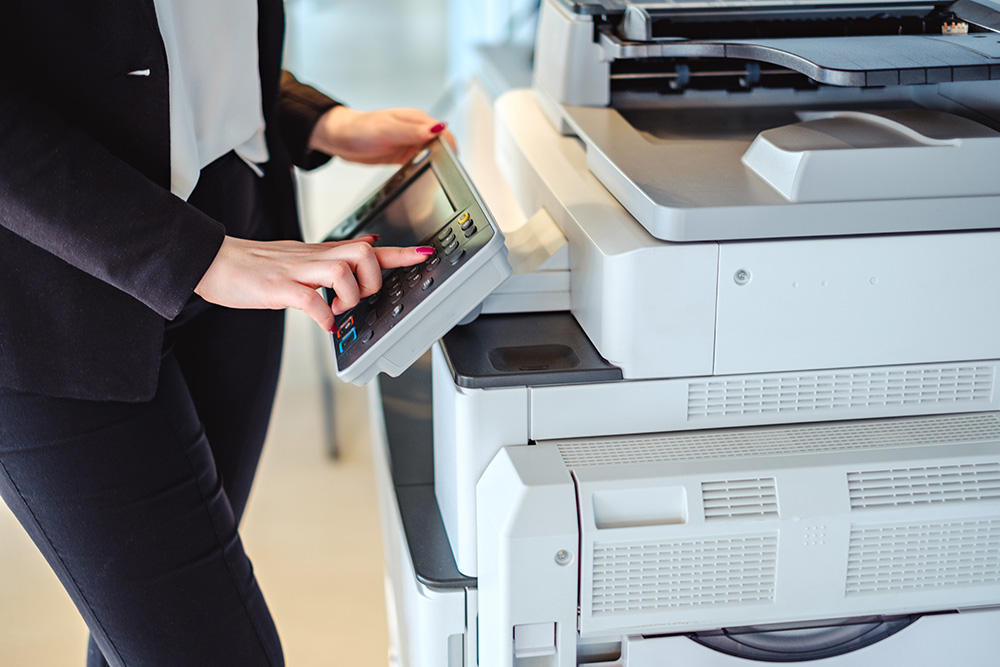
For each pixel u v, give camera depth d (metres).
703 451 0.72
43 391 0.70
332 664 1.37
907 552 0.72
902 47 0.75
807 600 0.72
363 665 1.37
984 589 0.74
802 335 0.74
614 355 0.72
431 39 7.20
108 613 0.76
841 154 0.69
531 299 0.83
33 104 0.65
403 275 0.74
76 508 0.74
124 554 0.75
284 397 2.27
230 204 0.87
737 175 0.76
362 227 0.97
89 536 0.74
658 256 0.69
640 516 0.69
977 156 0.70
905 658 0.78
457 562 0.78
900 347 0.75
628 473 0.69
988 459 0.72
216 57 0.80
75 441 0.73
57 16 0.66
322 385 1.92
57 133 0.65
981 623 0.77
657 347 0.72
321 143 1.10
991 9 0.83
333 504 1.81
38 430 0.72
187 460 0.79
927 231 0.73
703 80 1.04
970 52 0.72
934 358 0.76
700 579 0.70
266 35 0.87
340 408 2.21
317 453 2.01
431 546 0.82
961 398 0.78
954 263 0.73
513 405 0.72
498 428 0.72
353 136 1.07
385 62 6.17
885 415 0.78
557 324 0.81
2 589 1.57
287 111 1.11
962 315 0.75
